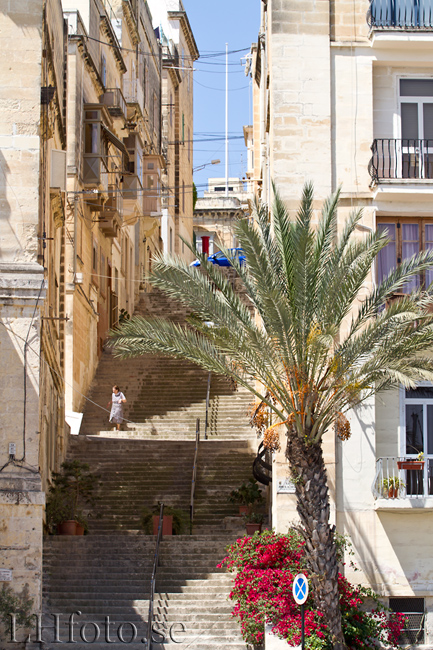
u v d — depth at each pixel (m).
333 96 22.02
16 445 19.41
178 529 23.58
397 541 20.77
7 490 19.12
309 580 18.64
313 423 18.31
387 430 21.31
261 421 19.16
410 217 22.19
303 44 22.05
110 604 20.16
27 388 19.61
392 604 20.75
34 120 20.47
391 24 22.28
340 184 19.97
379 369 18.03
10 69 20.55
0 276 19.73
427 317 18.50
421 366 18.16
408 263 18.73
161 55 55.47
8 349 19.67
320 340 16.52
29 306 19.81
